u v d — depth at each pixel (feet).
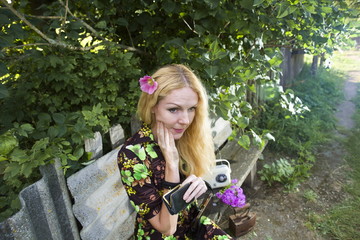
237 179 9.49
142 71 9.63
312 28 10.12
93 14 9.76
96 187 6.27
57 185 5.34
